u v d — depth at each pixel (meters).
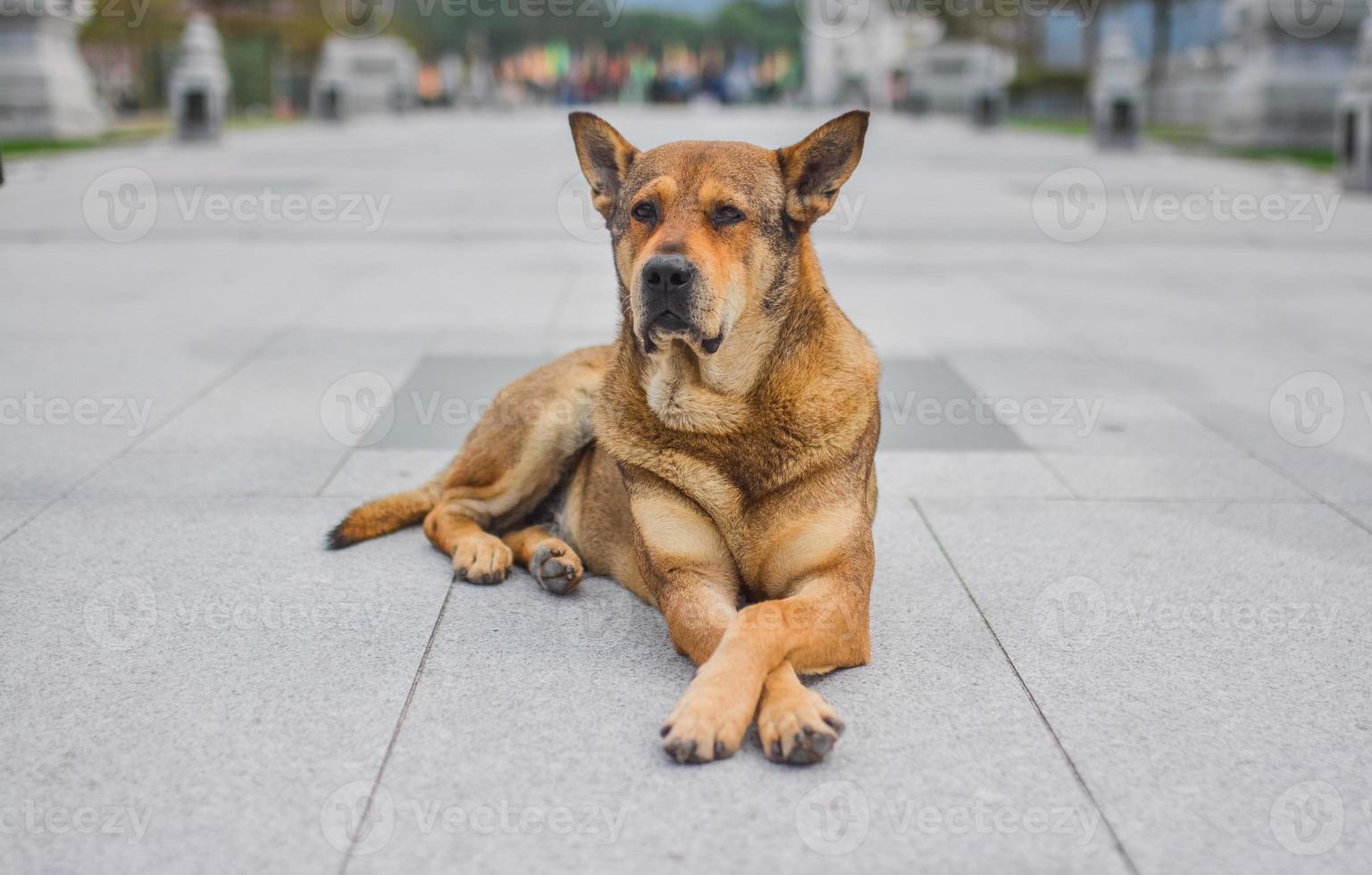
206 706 2.92
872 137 28.64
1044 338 7.50
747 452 3.21
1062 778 2.62
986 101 30.66
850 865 2.29
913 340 7.43
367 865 2.28
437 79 57.50
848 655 3.08
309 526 4.29
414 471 4.91
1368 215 13.08
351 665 3.16
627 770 2.63
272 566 3.90
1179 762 2.69
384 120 40.50
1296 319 8.10
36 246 11.15
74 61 21.77
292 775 2.61
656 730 2.82
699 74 59.84
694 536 3.28
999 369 6.73
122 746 2.73
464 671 3.13
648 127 27.77
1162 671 3.17
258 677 3.09
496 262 10.31
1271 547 4.13
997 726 2.86
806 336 3.28
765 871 2.26
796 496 3.20
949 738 2.79
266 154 20.70
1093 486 4.82
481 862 2.29
